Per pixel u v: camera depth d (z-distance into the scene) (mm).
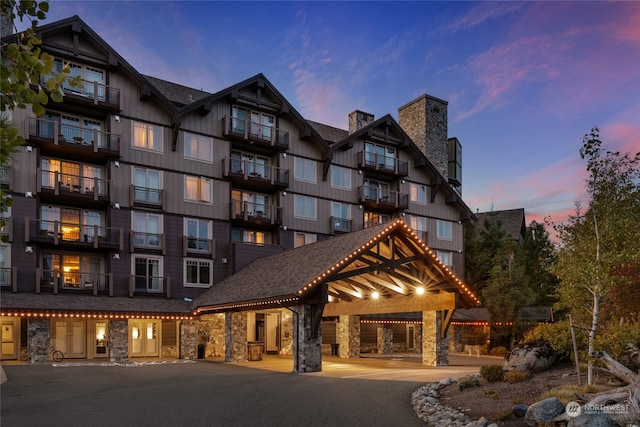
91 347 27578
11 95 4727
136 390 15453
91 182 28359
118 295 27531
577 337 13703
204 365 23703
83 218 28297
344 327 30328
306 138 35125
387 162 38812
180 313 27109
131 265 28094
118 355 25562
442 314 24641
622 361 12070
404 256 22734
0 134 4719
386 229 20938
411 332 38438
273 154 34219
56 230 25859
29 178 25703
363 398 13742
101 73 28422
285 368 22547
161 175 29500
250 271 28312
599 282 11953
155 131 29672
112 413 12102
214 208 31109
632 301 15508
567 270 12688
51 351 25906
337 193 36281
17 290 24844
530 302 34438
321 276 19641
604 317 15844
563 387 11211
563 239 13211
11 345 25359
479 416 10641
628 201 12258
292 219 34000
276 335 33219
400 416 11602
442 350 24375
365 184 38438
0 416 11781
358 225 36969
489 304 34375
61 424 11023
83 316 24375
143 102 29438
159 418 11578
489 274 40375
